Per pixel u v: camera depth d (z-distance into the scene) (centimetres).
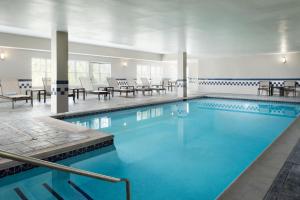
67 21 574
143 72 1609
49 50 1041
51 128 502
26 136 438
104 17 531
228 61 1499
